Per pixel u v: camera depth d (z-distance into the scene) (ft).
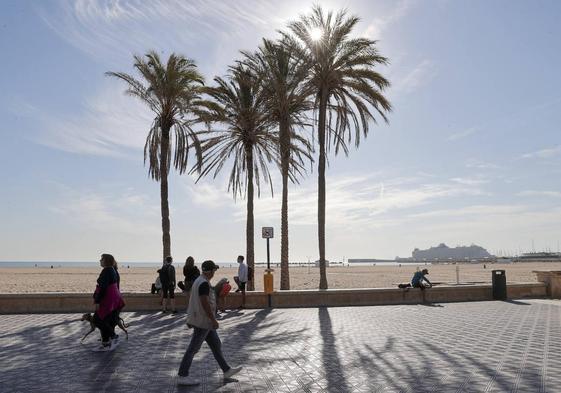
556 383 25.32
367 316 54.39
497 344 36.37
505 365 29.48
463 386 24.88
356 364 30.09
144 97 82.74
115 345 35.04
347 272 301.02
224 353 33.78
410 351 34.01
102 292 34.81
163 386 25.40
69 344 37.52
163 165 82.64
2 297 58.13
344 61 86.07
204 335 25.89
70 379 26.86
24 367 29.81
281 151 87.66
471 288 72.74
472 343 36.88
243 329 44.78
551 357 31.71
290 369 28.91
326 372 28.12
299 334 41.75
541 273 77.41
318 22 86.12
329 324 47.91
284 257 87.04
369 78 85.25
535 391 23.86
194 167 87.86
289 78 86.02
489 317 52.75
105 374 28.02
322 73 86.22
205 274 26.45
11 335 41.73
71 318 53.26
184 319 52.29
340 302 66.44
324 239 84.17
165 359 32.09
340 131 89.30
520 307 62.80
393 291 68.64
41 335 41.73
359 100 87.56
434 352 33.58
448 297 71.46
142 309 60.44
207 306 25.57
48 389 24.82
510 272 229.04
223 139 92.99
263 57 87.76
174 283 57.88
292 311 60.03
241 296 63.05
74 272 323.16
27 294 58.80
